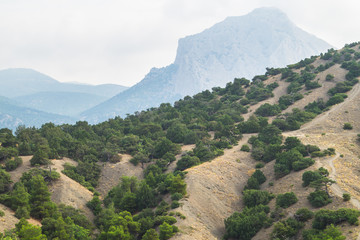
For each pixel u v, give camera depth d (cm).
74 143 12850
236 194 9138
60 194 9294
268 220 7094
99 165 12088
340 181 8062
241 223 7156
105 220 7975
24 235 6062
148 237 6353
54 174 9788
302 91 18750
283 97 18188
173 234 6669
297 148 10269
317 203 7088
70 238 6744
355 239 5528
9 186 9188
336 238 5406
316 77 19725
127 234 6706
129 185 9731
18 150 11462
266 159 10875
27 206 7838
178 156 12581
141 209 8506
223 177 9750
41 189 8194
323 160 9550
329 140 11581
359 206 6831
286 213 7212
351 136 11762
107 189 11088
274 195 8356
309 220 6669
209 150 11812
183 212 7631
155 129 16350
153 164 12350
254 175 9719
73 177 10669
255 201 8388
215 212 8175
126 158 12950
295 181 8581
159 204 8444
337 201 7050
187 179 9288
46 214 7819
